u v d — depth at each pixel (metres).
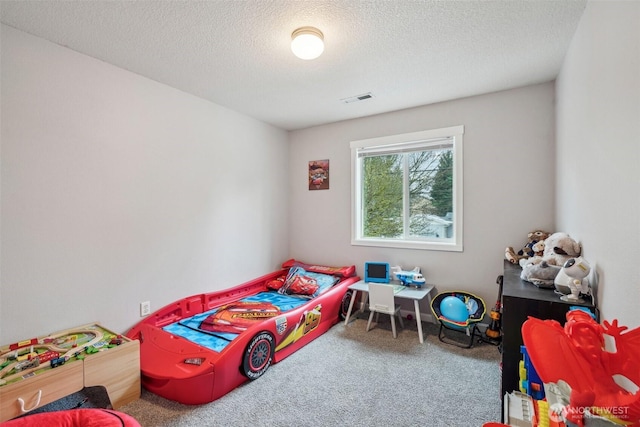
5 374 1.54
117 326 2.31
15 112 1.82
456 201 3.08
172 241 2.71
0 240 1.77
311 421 1.74
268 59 2.23
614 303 1.24
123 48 2.06
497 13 1.72
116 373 1.83
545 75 2.53
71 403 1.86
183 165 2.80
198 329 2.43
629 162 1.11
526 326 0.86
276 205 3.97
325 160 3.90
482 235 2.97
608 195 1.32
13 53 1.81
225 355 1.96
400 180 3.53
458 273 3.10
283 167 4.10
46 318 1.95
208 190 3.05
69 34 1.89
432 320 3.24
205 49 2.09
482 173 2.96
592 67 1.54
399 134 3.37
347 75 2.51
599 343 0.79
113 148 2.29
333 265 3.88
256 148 3.65
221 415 1.79
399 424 1.72
